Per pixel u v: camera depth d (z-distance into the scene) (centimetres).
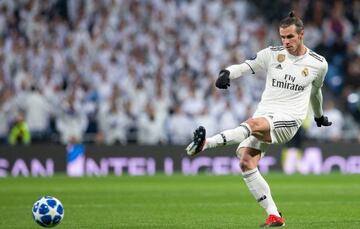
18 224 2322
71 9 6369
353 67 6225
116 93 5497
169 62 6069
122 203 3097
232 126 5459
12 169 5112
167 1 6394
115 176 5006
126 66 5925
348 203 3081
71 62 5969
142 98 5641
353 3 6625
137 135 5450
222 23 6353
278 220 2131
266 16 6675
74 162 5194
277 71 2128
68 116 5416
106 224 2308
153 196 3456
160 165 5281
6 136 5494
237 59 6094
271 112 2106
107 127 5412
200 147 1931
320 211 2738
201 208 2881
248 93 5775
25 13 6256
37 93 5425
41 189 3872
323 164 5397
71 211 2752
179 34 6244
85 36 6125
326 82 6312
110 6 6309
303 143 5400
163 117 5466
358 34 6512
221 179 4684
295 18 2066
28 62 5931
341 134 5778
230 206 2962
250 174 2145
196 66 6009
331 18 6481
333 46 6419
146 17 6284
